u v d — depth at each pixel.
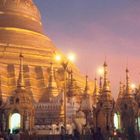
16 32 133.38
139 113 86.50
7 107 82.88
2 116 81.81
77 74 136.00
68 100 103.12
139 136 63.50
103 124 84.06
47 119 104.69
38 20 146.50
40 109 106.06
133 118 85.06
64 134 59.88
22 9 140.25
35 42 135.12
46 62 131.12
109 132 67.88
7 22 134.38
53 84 118.69
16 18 136.75
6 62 125.12
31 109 84.56
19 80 87.31
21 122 82.06
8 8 137.25
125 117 85.44
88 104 94.31
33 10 145.00
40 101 116.88
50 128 88.94
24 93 84.81
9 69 123.94
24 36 134.00
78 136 59.25
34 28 140.38
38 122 104.81
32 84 122.50
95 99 112.62
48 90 118.00
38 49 133.50
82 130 63.94
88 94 105.25
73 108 99.44
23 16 139.25
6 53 126.69
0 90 116.19
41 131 87.50
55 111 104.38
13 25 134.62
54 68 127.94
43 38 140.62
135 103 87.25
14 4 139.00
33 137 60.16
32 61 128.75
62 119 98.06
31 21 141.38
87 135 60.06
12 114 82.69
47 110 105.50
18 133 59.75
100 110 85.31
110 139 63.59
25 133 61.94
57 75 123.44
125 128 75.94
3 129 77.94
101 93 89.12
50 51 136.00
